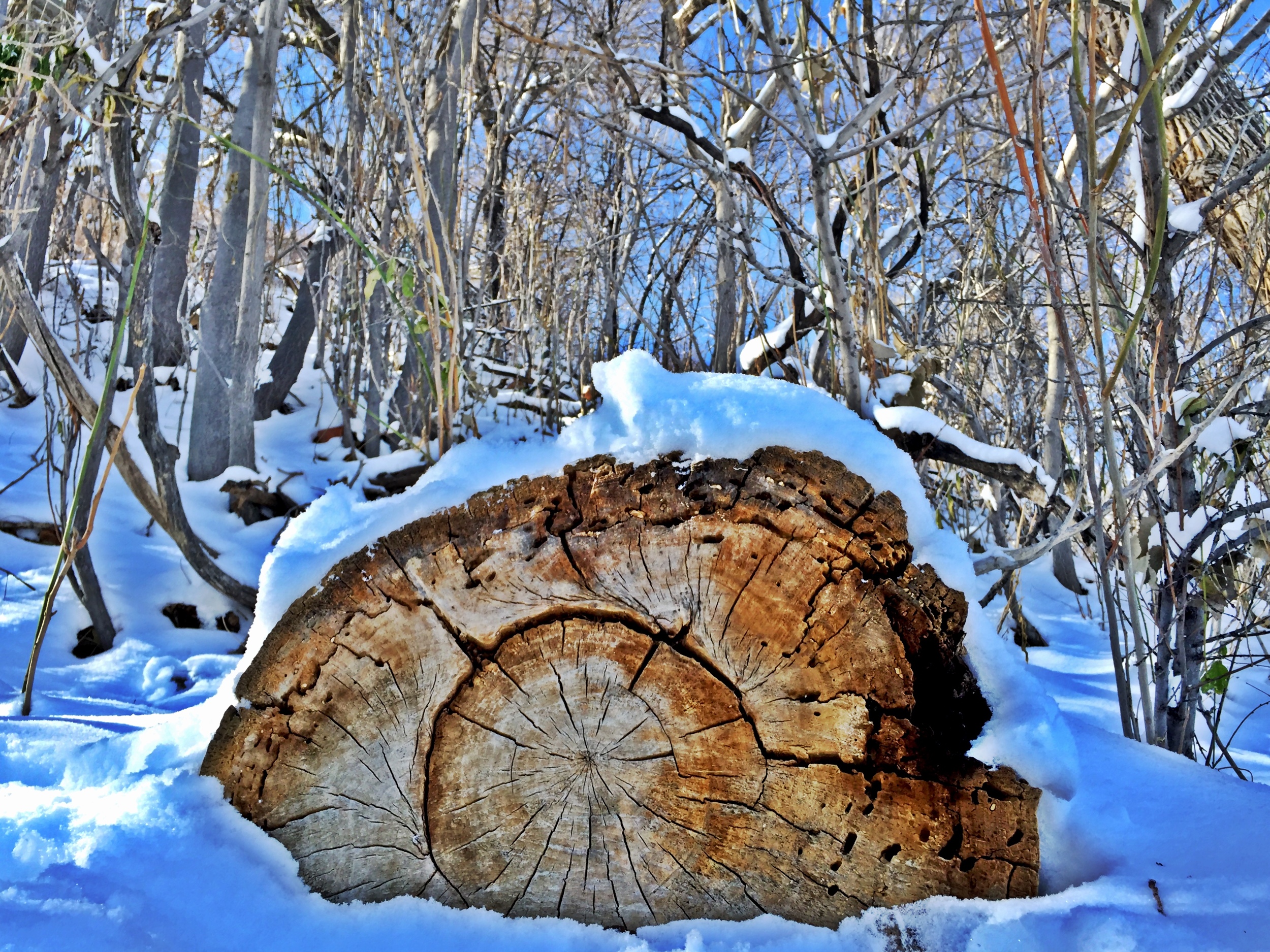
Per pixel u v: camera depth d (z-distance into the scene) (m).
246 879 1.37
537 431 4.17
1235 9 2.18
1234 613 2.38
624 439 1.47
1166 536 2.18
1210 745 2.24
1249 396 2.61
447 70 4.55
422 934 1.36
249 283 4.38
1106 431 1.87
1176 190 2.68
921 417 2.52
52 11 3.16
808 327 2.90
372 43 4.06
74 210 5.33
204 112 5.61
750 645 1.42
